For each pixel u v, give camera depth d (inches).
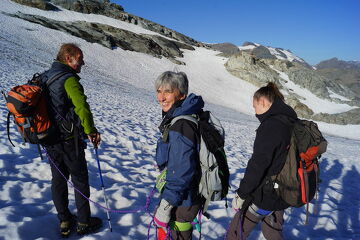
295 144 99.3
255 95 107.0
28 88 110.7
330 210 218.2
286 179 99.2
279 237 116.7
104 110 512.4
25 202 156.3
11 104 107.0
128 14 3437.5
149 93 1390.3
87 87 856.9
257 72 2797.7
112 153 271.6
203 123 93.3
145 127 444.1
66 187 130.0
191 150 88.5
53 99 114.0
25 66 950.4
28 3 2341.3
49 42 1652.3
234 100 2249.0
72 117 117.5
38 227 132.4
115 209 164.9
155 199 187.8
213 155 93.3
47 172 201.0
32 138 113.1
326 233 182.4
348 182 327.3
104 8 3193.9
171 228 102.1
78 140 120.2
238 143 490.0
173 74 95.5
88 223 132.3
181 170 87.4
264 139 97.1
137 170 245.9
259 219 111.7
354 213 214.7
